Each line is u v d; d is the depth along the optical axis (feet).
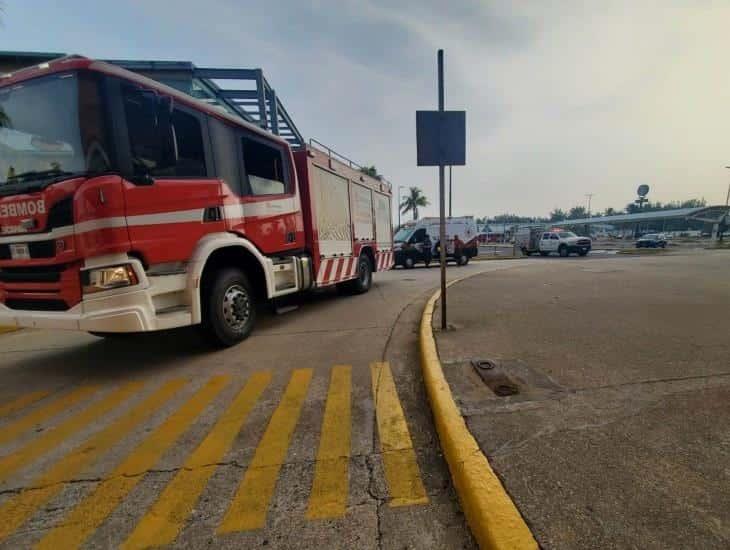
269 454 7.21
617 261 53.26
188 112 12.92
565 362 10.53
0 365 13.30
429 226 57.67
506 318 16.05
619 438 6.67
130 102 10.87
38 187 10.29
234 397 9.94
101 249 10.23
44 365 13.14
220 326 13.93
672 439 6.61
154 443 7.80
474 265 57.82
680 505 5.06
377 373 11.25
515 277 32.22
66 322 10.44
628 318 15.52
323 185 21.56
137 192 10.95
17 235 10.71
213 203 13.67
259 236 16.17
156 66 32.42
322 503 5.82
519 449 6.41
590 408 7.80
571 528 4.77
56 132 10.32
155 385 11.00
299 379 11.00
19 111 10.57
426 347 12.15
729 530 4.62
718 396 8.21
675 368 9.88
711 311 16.57
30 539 5.30
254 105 42.52
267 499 5.95
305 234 20.21
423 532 5.21
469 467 5.94
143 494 6.20
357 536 5.15
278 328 17.28
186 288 12.51
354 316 19.54
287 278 18.22
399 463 6.82
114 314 10.44
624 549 4.43
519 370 10.01
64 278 10.42
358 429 8.06
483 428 7.10
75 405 9.83
